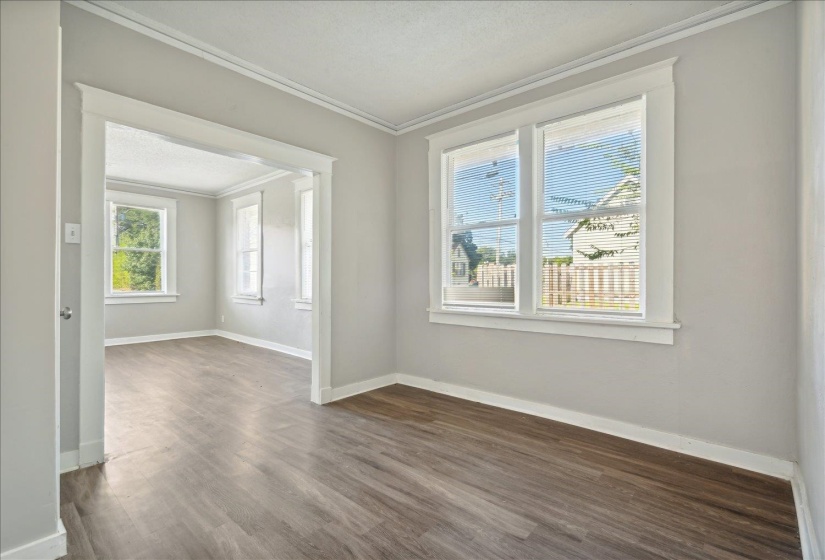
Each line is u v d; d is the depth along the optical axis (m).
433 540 1.63
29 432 1.46
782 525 1.72
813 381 1.59
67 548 1.55
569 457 2.37
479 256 3.46
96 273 2.24
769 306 2.16
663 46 2.49
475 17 2.34
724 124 2.29
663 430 2.51
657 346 2.53
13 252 1.43
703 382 2.37
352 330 3.65
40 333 1.49
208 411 3.16
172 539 1.62
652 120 2.52
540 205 3.08
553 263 3.03
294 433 2.73
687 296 2.42
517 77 3.04
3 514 1.40
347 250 3.61
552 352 2.99
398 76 3.02
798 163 1.99
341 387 3.55
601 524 1.73
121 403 3.35
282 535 1.65
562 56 2.75
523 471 2.20
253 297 6.26
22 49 1.44
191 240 6.89
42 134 1.49
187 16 2.33
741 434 2.25
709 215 2.34
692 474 2.17
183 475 2.14
